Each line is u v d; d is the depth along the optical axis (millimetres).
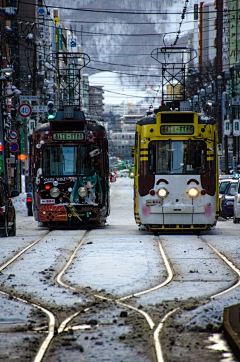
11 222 53969
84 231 57281
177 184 52438
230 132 152375
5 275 30875
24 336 19703
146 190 52594
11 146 119938
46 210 59344
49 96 183000
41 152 59719
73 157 59625
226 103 162125
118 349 18094
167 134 52656
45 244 44719
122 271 31641
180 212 52188
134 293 26562
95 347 18312
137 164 54031
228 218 87688
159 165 52625
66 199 59312
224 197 84375
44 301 24859
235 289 26984
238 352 16719
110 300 24797
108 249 40688
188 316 21891
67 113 61062
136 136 54812
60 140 59656
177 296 25562
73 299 25062
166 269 32500
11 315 22547
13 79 137125
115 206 114688
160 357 17172
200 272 31656
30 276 30516
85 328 20500
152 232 56219
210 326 20141
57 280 29422
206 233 55469
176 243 44812
